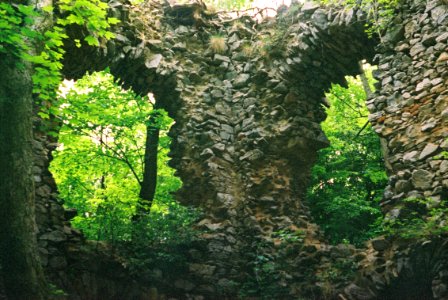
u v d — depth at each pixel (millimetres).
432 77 7941
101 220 8539
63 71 8734
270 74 10961
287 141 10641
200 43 11469
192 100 10859
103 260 7949
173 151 10828
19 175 5172
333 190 13617
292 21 11086
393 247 7879
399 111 8312
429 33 8109
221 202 10070
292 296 9023
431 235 7164
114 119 12250
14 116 5215
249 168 10414
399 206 7871
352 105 15969
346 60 10406
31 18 5426
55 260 7230
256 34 11602
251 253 9688
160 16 11125
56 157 12680
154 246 8859
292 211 10391
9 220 5074
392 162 8281
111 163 13578
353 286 8344
